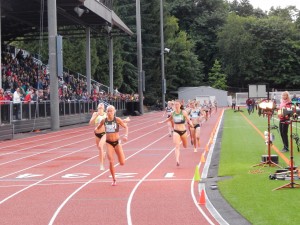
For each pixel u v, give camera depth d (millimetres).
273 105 15492
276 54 105250
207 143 23375
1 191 12641
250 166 15070
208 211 9938
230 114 57625
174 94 98375
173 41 94500
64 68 54469
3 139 27047
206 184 12984
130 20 87062
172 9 112000
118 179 14227
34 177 14867
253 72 106000
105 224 9109
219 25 113688
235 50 106438
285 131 18078
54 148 23266
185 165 16891
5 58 42000
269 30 104812
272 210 9398
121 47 80188
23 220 9531
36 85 42938
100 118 16078
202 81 108750
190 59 100812
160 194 11875
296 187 11312
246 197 10742
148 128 36812
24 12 42594
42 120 34281
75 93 45719
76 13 43031
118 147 13266
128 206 10625
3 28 51375
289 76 104688
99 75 71000
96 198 11539
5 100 27984
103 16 45344
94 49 64188
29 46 63188
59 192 12383
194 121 21797
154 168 16328
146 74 88500
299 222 8430
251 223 8688
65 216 9812
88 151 21766
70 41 62406
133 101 60750
